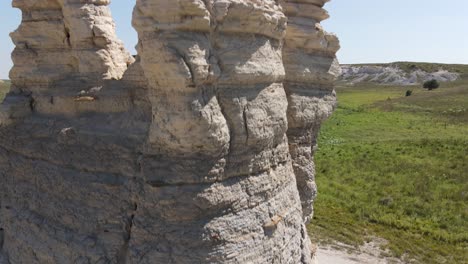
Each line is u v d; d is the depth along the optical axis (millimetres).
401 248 22766
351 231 24984
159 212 10180
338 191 32062
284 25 11781
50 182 12711
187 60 9531
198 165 10023
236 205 10633
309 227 25453
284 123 12133
